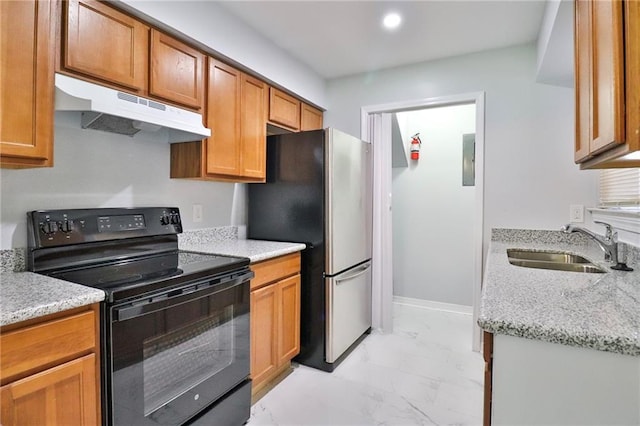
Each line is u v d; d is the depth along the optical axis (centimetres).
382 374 231
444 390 211
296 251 237
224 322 170
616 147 99
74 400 111
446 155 368
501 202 260
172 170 215
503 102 259
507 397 94
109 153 183
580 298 111
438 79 281
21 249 147
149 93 172
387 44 255
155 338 135
